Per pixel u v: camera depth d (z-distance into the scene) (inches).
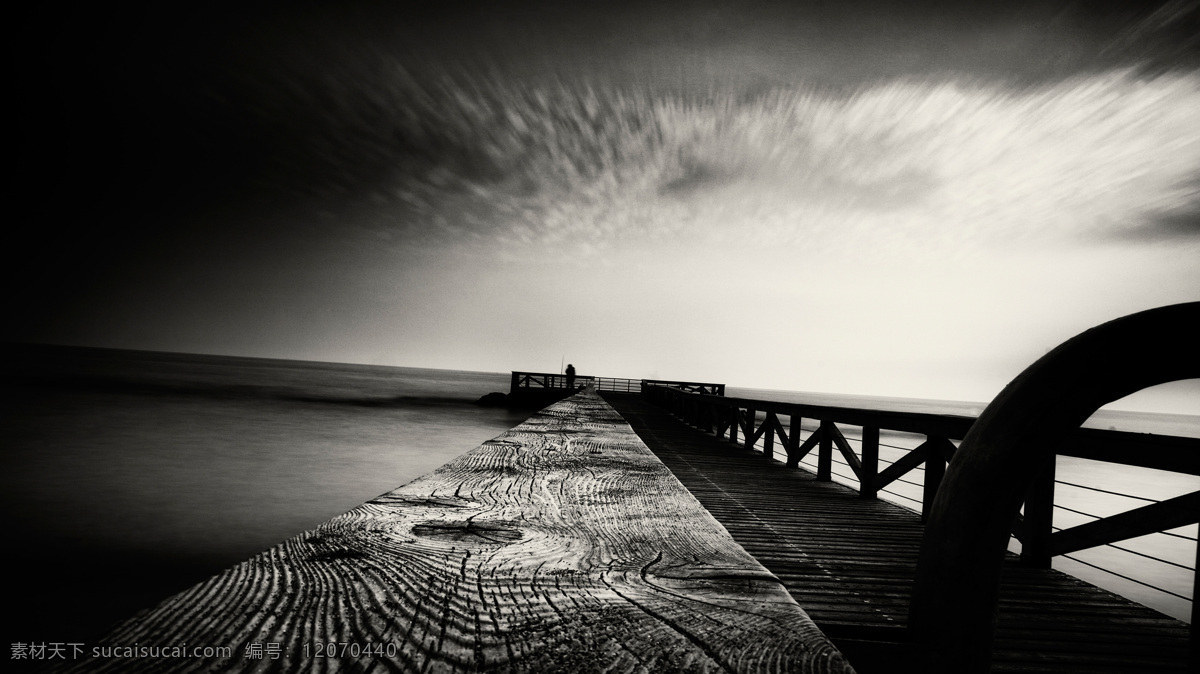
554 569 25.1
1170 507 125.5
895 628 26.5
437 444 1149.7
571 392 1705.2
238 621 17.5
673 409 795.4
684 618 20.3
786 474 315.9
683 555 28.4
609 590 22.8
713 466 336.8
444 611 19.6
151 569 397.1
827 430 297.9
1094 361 24.5
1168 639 116.6
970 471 26.3
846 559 160.7
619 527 33.5
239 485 676.1
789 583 140.3
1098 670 104.0
